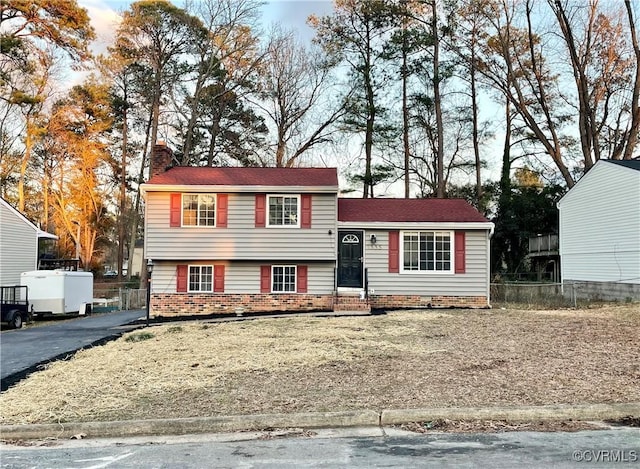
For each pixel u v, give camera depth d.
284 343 12.17
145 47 34.91
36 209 46.31
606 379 7.89
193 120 33.91
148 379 8.86
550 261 30.64
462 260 20.61
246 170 22.58
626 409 6.50
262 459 5.26
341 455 5.33
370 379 8.37
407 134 34.25
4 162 40.38
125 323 19.98
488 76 32.56
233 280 20.38
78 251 43.47
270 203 20.44
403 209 22.19
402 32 31.03
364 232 20.83
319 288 20.41
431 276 20.59
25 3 30.97
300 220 20.34
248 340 12.81
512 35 32.09
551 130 30.64
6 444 6.16
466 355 10.13
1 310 20.05
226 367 9.62
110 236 53.62
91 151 40.78
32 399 7.75
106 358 11.13
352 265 20.78
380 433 6.12
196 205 20.31
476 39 31.92
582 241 25.78
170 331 15.44
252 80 35.53
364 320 16.55
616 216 23.22
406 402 6.99
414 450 5.43
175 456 5.45
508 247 33.31
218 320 18.36
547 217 31.89
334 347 11.43
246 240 20.25
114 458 5.45
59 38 32.75
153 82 35.34
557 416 6.46
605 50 30.00
